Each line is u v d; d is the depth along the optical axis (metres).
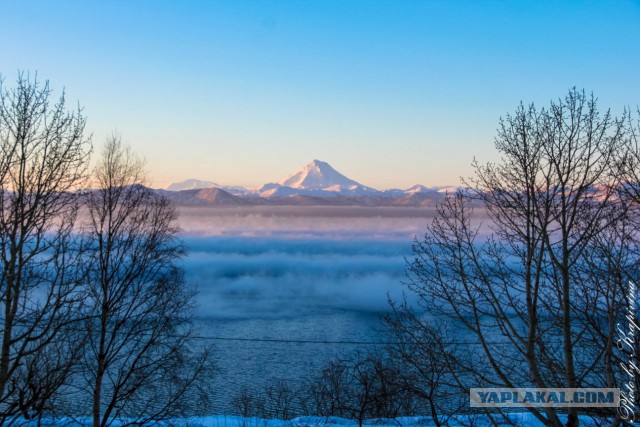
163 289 17.86
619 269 8.33
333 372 24.23
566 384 9.35
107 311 15.93
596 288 8.77
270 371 46.91
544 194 8.86
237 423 17.77
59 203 11.70
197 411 22.94
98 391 15.95
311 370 47.25
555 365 9.16
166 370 18.69
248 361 51.22
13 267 10.50
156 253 17.45
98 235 15.98
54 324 12.01
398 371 12.09
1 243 10.70
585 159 8.55
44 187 11.26
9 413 11.30
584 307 9.11
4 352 10.47
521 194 9.03
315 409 28.02
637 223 8.41
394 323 11.11
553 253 8.65
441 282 9.69
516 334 9.07
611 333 8.30
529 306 8.88
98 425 15.86
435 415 11.48
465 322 9.54
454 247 9.73
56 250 11.62
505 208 9.21
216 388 37.94
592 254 8.91
